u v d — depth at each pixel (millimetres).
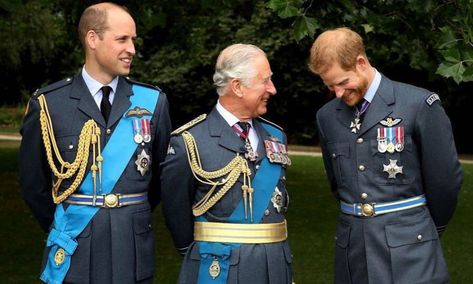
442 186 3350
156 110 3650
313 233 8039
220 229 3275
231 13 17984
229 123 3318
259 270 3240
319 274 6348
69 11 8320
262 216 3281
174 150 3338
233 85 3246
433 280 3311
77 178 3500
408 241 3318
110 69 3523
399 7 5551
